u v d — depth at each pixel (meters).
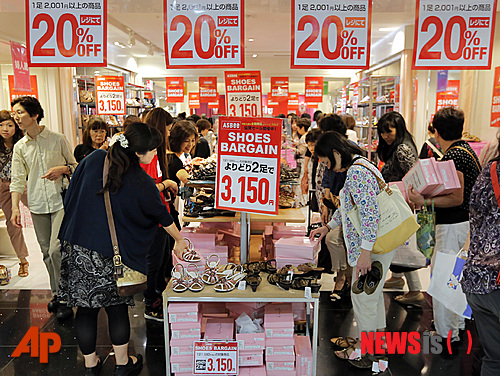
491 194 1.73
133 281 2.34
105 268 2.34
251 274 2.55
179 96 13.00
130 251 2.34
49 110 7.50
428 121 8.08
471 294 1.81
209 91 12.86
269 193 2.49
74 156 3.65
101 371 2.64
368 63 3.09
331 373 2.60
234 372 2.34
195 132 3.64
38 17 3.00
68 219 2.41
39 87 7.43
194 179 2.94
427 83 8.01
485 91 6.33
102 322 3.31
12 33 6.19
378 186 2.45
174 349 2.42
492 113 6.07
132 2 5.20
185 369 2.42
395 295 3.75
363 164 2.45
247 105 5.70
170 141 3.57
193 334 2.40
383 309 2.73
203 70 13.49
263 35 9.91
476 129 6.46
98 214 2.30
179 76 13.54
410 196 2.83
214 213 2.92
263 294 2.34
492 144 3.15
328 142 2.53
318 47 3.07
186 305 2.38
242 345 2.36
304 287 2.36
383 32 9.07
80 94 8.58
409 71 8.17
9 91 8.05
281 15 7.93
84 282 2.34
